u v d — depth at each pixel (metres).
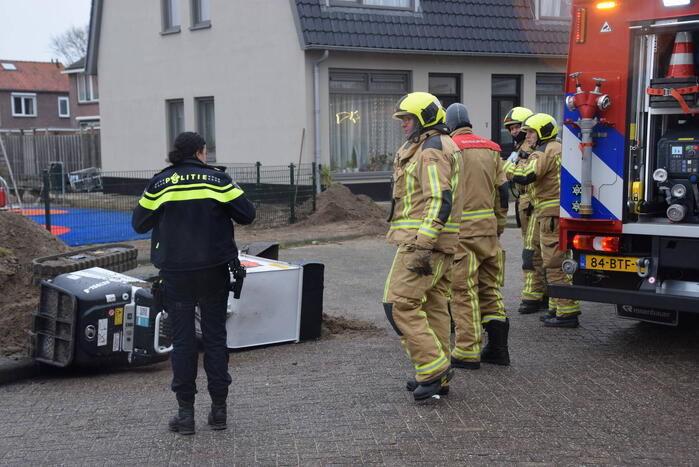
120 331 5.79
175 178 4.57
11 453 4.36
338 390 5.35
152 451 4.36
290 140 16.34
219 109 18.16
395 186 5.00
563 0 18.44
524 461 4.16
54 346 5.78
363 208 15.05
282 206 14.91
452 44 16.94
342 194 15.10
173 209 4.52
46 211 11.77
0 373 5.66
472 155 5.58
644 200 6.09
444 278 5.11
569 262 6.10
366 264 10.73
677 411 4.88
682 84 5.68
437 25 16.91
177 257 4.50
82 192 14.80
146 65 20.16
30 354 5.82
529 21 18.08
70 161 24.09
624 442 4.39
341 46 15.70
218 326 4.66
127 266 7.72
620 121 5.77
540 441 4.42
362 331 7.05
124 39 20.78
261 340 6.49
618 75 5.73
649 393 5.22
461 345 5.77
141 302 5.84
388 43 16.20
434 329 5.18
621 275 5.99
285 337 6.61
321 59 15.69
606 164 5.86
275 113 16.66
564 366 5.87
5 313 6.50
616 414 4.83
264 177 16.69
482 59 17.80
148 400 5.25
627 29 5.67
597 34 5.78
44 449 4.41
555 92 19.16
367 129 17.02
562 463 4.12
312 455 4.27
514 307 8.02
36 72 50.53
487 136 18.09
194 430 4.61
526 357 6.13
